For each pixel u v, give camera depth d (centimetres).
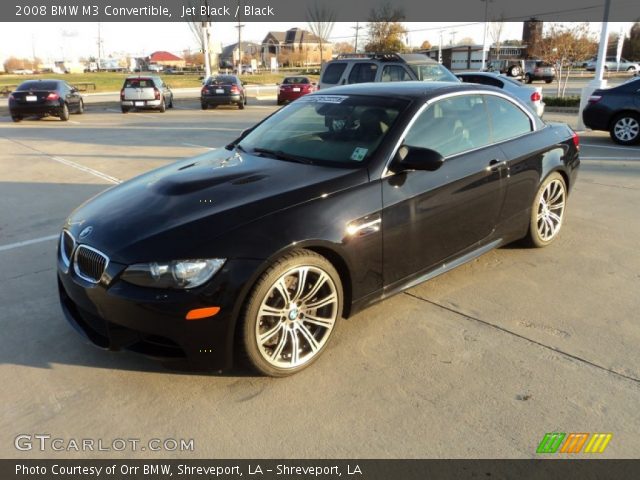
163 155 1024
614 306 385
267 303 288
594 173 820
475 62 5791
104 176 832
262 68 8831
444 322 364
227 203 302
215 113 2031
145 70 10400
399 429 261
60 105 1708
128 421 269
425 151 332
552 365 312
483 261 471
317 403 281
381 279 341
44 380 302
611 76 4716
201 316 269
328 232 301
